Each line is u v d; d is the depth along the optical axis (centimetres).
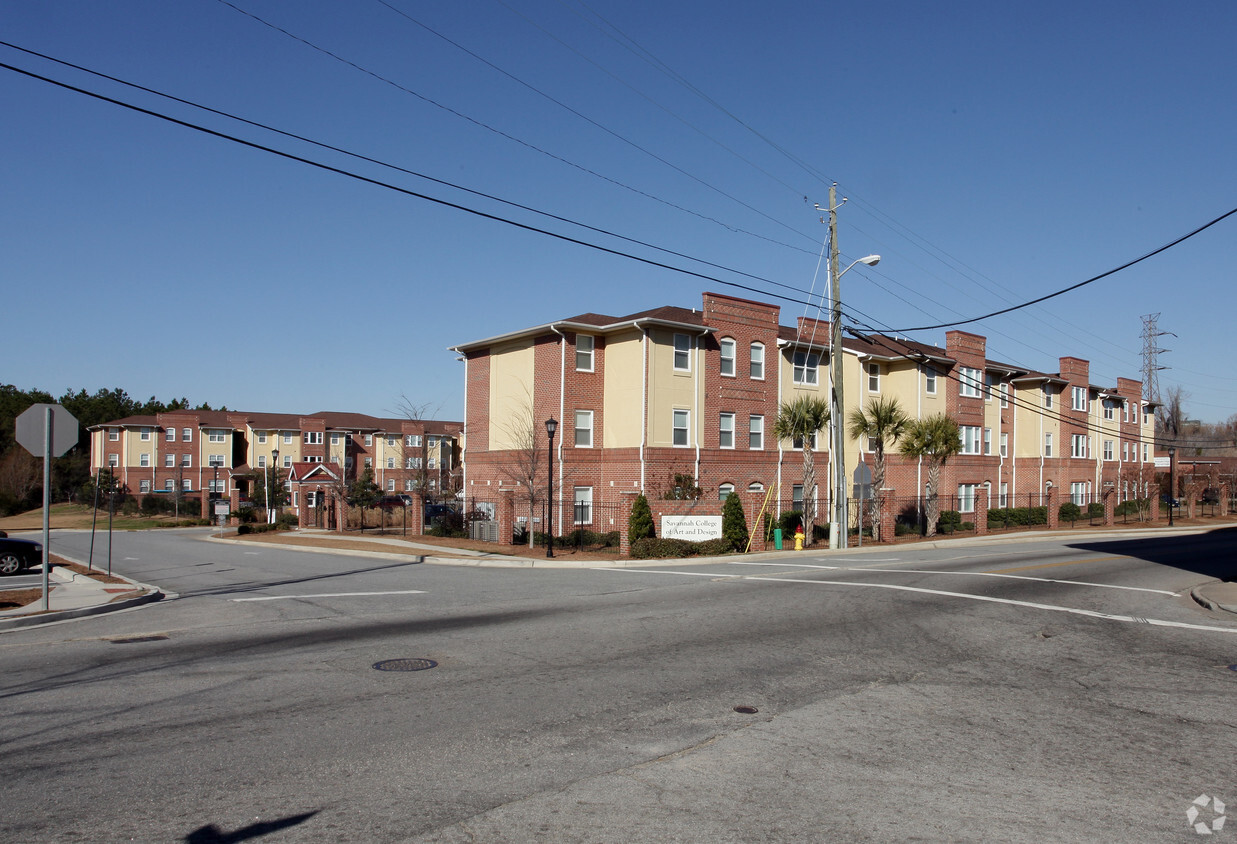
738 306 3647
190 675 903
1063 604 1476
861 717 767
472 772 605
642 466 3284
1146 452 6512
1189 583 1820
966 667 982
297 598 1576
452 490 4362
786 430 3170
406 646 1069
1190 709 812
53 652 1040
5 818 515
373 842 484
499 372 3731
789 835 502
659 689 853
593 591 1661
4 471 7338
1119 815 543
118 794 555
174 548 3291
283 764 617
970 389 4581
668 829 508
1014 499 4872
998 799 569
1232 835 512
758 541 2823
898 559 2397
